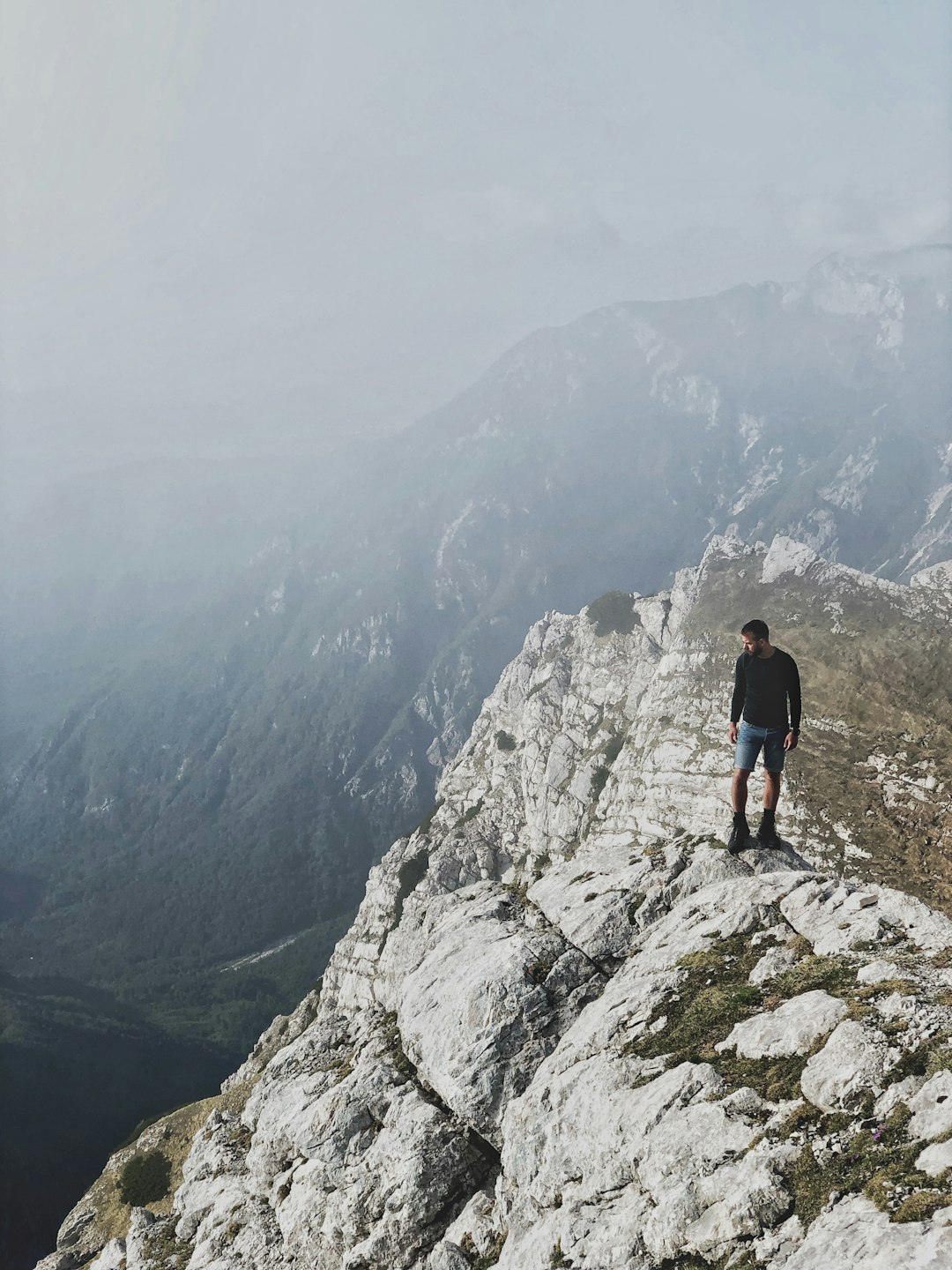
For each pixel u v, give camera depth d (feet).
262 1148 76.64
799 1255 30.14
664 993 52.19
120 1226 253.03
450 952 73.20
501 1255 46.52
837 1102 36.32
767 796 63.98
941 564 409.90
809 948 50.01
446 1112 61.16
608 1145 43.14
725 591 463.01
